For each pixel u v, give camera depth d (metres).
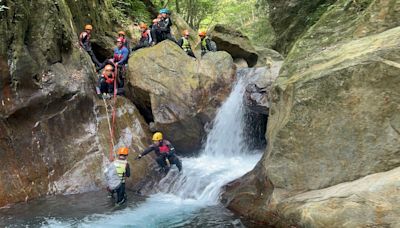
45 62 9.34
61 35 9.94
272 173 6.59
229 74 10.75
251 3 32.78
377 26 7.18
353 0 8.16
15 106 8.62
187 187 8.59
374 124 5.73
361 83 5.84
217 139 10.51
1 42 8.44
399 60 5.68
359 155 5.84
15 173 8.33
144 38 12.72
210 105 10.34
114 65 10.89
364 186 5.20
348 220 4.98
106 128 9.77
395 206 4.71
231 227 6.59
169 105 10.23
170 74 10.50
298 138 6.38
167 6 24.02
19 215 7.34
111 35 15.40
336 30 7.96
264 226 6.41
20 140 8.63
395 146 5.57
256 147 10.64
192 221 6.96
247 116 10.52
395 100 5.60
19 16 8.78
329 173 6.08
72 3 12.73
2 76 8.45
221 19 34.47
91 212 7.52
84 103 9.71
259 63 14.56
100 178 8.99
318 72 6.46
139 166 9.41
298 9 18.03
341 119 6.00
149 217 7.23
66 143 9.20
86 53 11.52
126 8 18.67
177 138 10.39
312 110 6.26
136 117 10.38
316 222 5.27
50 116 9.18
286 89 6.92
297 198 6.08
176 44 11.26
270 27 24.33
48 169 8.76
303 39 8.27
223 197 7.74
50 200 8.18
